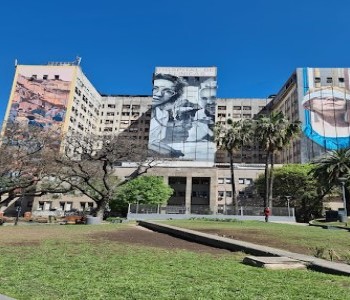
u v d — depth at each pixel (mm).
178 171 74125
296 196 60406
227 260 9344
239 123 53250
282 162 106062
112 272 7199
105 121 128375
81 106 110875
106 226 23125
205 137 102625
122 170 75938
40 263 8055
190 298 5258
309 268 8086
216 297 5340
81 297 5211
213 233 18312
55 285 5957
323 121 90000
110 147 33312
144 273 7191
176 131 103938
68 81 104188
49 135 32031
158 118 106000
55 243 12242
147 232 19156
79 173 33688
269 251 9727
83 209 74688
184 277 6887
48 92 102750
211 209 48125
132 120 128000
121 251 10727
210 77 109500
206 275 7102
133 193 54625
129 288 5828
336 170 49594
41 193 34188
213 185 72500
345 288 6070
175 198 84000
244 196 77875
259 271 7656
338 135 88438
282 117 48000
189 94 107875
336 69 94688
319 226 32094
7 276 6574
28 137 30391
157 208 44719
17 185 30734
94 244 12383
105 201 35438
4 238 13344
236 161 119188
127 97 130625
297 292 5754
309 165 63875
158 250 11258
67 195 76125
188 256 9984
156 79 110625
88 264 8125
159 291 5664
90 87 118688
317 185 58625
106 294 5422
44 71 104625
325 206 66250
